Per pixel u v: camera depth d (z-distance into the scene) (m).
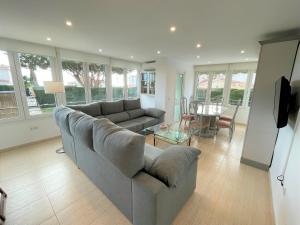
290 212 1.19
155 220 1.19
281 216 1.39
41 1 1.59
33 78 3.42
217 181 2.17
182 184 1.53
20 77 3.20
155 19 2.01
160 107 5.10
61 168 2.42
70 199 1.78
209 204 1.74
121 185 1.47
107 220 1.51
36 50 3.29
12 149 3.11
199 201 1.78
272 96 2.30
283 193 1.48
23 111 3.29
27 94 3.35
